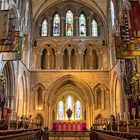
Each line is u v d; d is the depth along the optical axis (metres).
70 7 43.38
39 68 39.97
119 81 32.12
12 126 18.98
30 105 38.34
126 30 23.45
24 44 36.81
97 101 38.81
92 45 41.34
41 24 42.66
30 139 17.83
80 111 44.06
